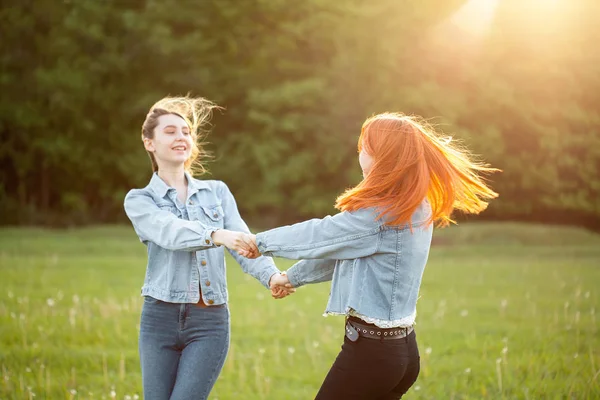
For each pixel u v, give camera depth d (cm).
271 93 2116
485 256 1478
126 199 350
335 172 2209
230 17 2167
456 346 652
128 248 1487
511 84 2223
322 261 336
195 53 2152
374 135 311
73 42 2138
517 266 1248
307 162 2148
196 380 326
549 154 2239
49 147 2108
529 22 2212
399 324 302
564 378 532
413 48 2178
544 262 1334
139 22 2098
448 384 534
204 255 340
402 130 309
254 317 782
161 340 334
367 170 317
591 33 2248
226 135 2245
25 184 2250
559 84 2225
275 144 2139
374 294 302
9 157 2212
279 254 315
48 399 493
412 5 2134
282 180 2156
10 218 2142
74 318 741
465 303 877
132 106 2172
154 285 339
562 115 2222
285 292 349
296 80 2206
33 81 2138
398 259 305
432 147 313
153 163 372
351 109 2136
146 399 328
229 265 1277
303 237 310
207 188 364
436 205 317
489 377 540
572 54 2228
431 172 310
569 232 1781
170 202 353
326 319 786
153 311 336
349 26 2130
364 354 300
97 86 2147
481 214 2317
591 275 1119
